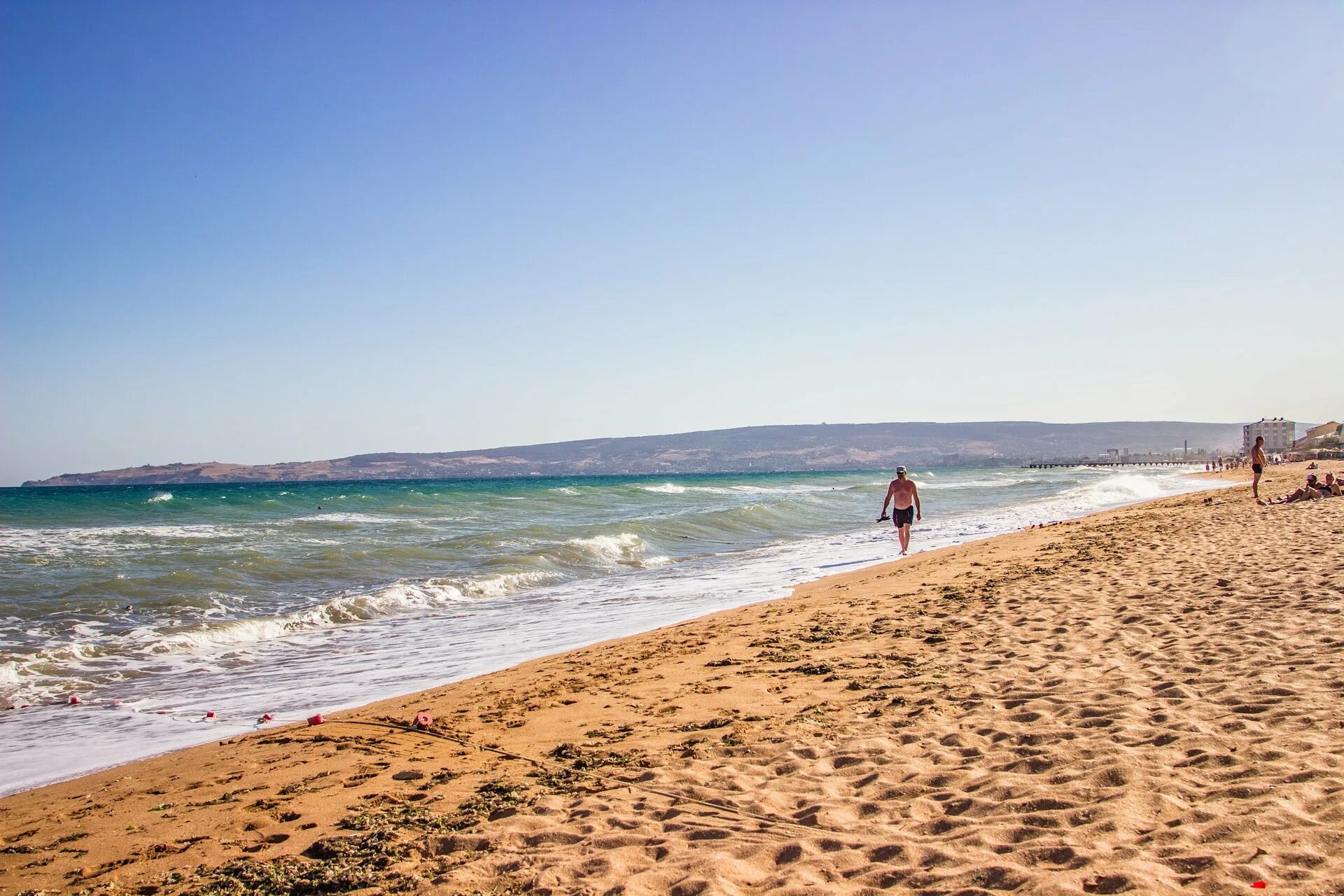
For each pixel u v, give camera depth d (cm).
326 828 471
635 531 2466
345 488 9506
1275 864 314
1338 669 590
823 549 2120
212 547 2134
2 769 644
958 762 480
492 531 2538
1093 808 389
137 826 497
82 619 1259
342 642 1143
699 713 655
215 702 842
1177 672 629
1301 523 1591
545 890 357
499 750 605
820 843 384
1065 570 1251
